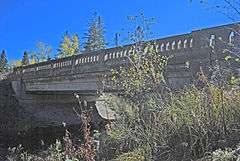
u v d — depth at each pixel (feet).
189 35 55.67
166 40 59.62
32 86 136.87
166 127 27.48
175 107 27.96
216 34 46.16
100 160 32.55
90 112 40.86
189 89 30.71
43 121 131.34
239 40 39.42
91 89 93.86
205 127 25.38
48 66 124.36
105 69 84.28
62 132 121.70
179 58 55.21
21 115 136.15
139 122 29.96
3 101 140.77
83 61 99.19
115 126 34.99
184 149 25.57
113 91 41.22
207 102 26.30
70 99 127.44
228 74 29.32
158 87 32.73
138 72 34.32
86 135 30.48
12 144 119.85
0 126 128.67
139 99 33.14
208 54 48.32
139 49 37.01
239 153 22.02
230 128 24.85
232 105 25.61
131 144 31.53
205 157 23.79
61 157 36.01
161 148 26.94
